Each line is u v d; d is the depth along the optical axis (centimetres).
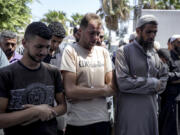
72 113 215
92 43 213
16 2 721
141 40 252
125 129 251
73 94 203
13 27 708
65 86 209
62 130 252
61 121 250
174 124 334
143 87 236
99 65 221
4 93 160
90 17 211
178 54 351
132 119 247
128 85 238
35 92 170
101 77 221
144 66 249
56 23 278
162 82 252
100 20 214
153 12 594
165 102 343
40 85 173
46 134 170
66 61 212
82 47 220
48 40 167
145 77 245
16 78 164
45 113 163
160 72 259
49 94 179
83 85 213
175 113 334
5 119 156
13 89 163
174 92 332
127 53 252
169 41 377
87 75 213
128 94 250
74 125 212
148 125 248
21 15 740
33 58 166
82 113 210
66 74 210
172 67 335
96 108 213
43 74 177
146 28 243
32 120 164
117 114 261
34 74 171
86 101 212
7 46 333
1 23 684
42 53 166
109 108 277
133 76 248
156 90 241
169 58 337
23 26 757
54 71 188
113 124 277
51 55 281
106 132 219
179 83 332
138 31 254
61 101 192
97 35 212
